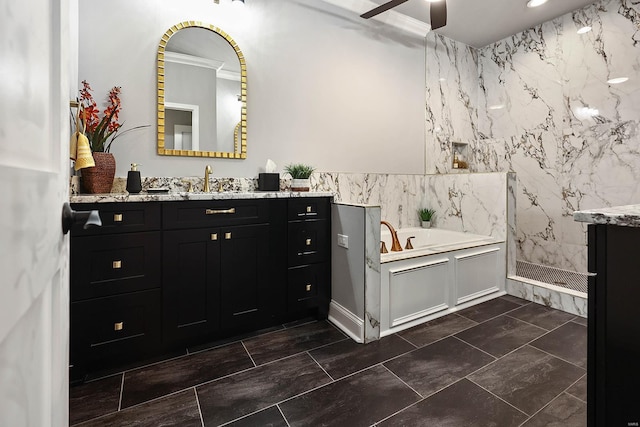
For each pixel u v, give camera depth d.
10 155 0.30
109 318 1.67
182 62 2.31
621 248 0.78
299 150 2.83
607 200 2.96
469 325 2.28
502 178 2.94
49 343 0.47
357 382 1.60
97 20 2.05
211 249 1.94
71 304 1.58
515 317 2.41
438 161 3.76
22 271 0.33
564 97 3.25
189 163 2.37
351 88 3.10
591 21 3.05
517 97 3.64
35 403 0.39
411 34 3.50
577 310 2.45
